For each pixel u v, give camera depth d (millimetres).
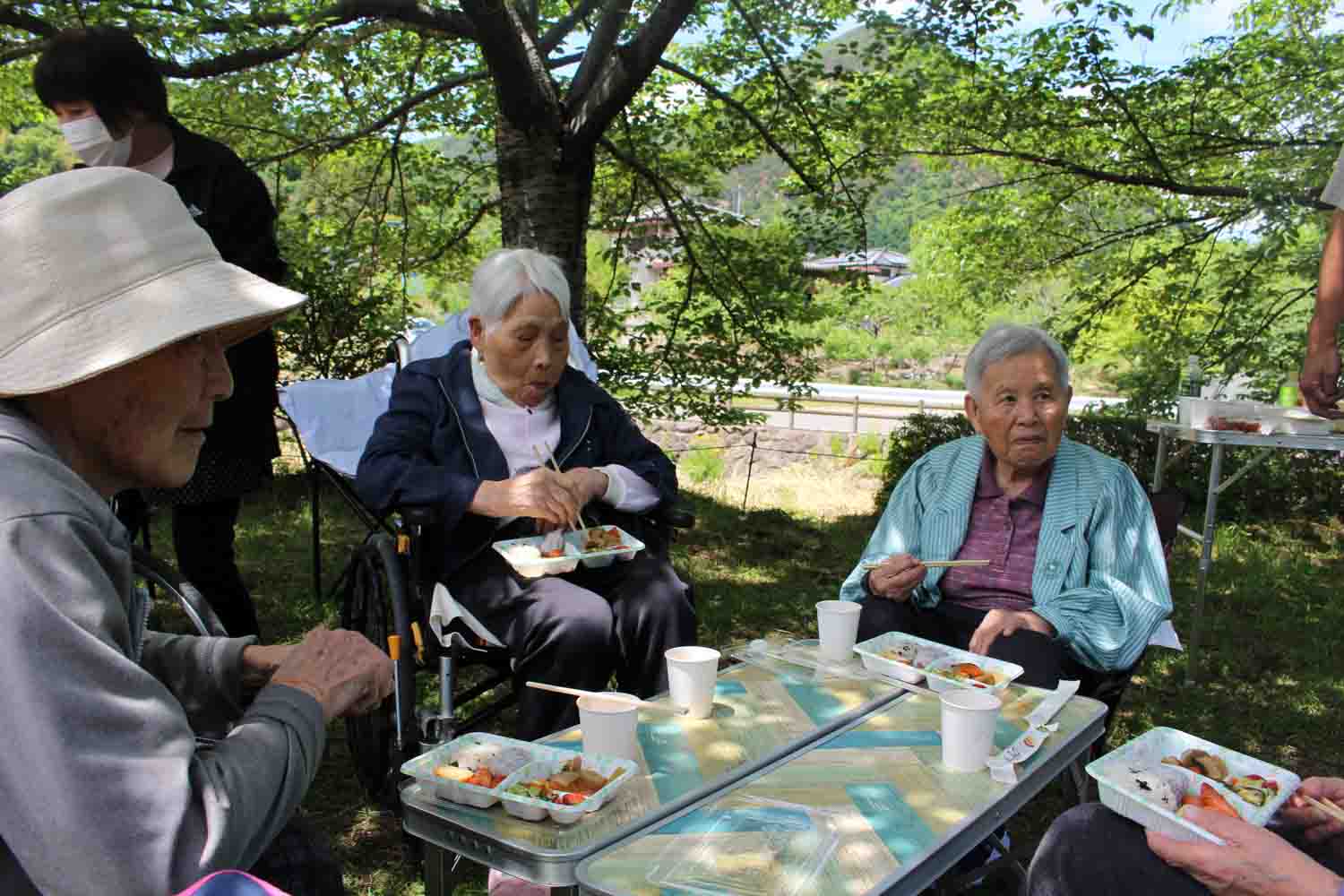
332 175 7559
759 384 7184
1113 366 10312
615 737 1669
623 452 2895
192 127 6598
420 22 5281
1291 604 5531
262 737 1226
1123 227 8953
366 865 2551
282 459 8477
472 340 2812
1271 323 7711
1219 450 4203
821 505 8789
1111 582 2463
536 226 5461
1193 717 3840
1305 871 1312
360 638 1432
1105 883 1478
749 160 7660
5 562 996
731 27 7094
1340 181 2844
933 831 1448
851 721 1899
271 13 4922
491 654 2506
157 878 1007
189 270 1215
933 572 2684
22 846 996
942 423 8203
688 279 7164
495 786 1528
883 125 7094
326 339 7195
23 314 1115
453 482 2471
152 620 4117
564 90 6887
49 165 6145
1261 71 7156
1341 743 3668
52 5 4500
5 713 981
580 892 1313
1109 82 7039
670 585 2447
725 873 1325
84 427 1185
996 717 1668
